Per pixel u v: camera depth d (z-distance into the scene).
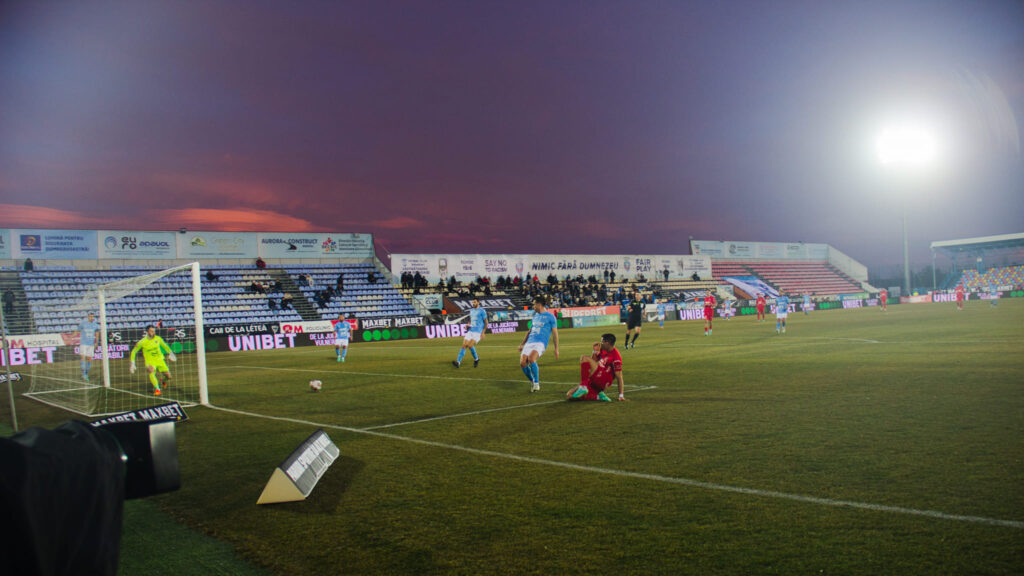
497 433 6.99
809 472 4.98
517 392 10.40
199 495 5.04
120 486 1.58
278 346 28.09
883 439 6.01
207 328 26.36
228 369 17.41
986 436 5.97
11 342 19.81
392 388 11.53
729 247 60.84
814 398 8.56
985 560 3.26
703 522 3.96
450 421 7.87
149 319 31.70
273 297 36.06
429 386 11.65
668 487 4.73
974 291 54.41
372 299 39.41
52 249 32.69
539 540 3.77
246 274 37.59
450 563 3.48
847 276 67.56
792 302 48.78
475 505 4.48
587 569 3.33
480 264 46.34
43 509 1.17
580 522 4.05
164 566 3.63
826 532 3.72
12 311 20.50
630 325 19.61
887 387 9.28
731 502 4.34
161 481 2.01
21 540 1.09
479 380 12.38
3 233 31.59
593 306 42.56
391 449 6.37
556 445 6.27
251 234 38.72
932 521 3.84
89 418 9.80
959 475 4.75
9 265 31.72
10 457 1.13
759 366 12.77
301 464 5.03
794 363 13.05
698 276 56.97
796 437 6.24
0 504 1.06
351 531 4.06
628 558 3.45
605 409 8.34
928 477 4.73
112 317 30.88
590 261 51.41
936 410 7.36
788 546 3.54
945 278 67.62
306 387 12.23
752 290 56.16
